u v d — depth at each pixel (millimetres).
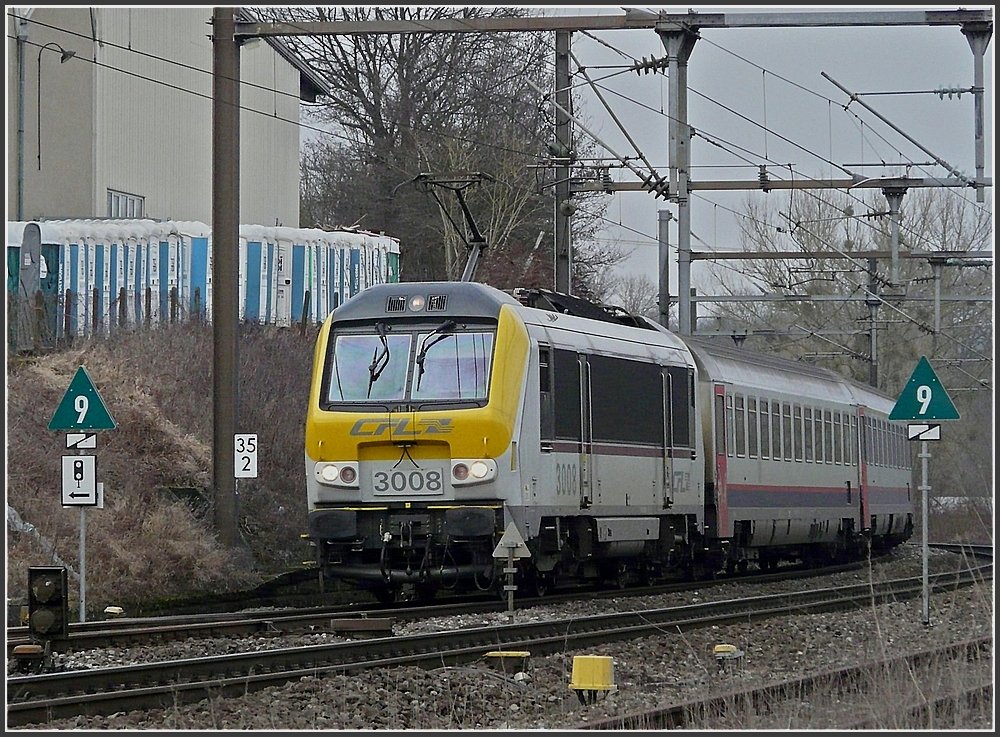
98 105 93375
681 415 66250
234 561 64438
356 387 51844
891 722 28812
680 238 72562
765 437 77250
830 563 93562
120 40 96438
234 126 64125
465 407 50656
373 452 51438
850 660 41000
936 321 95938
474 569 51188
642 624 47562
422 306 52188
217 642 42250
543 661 38562
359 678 33969
